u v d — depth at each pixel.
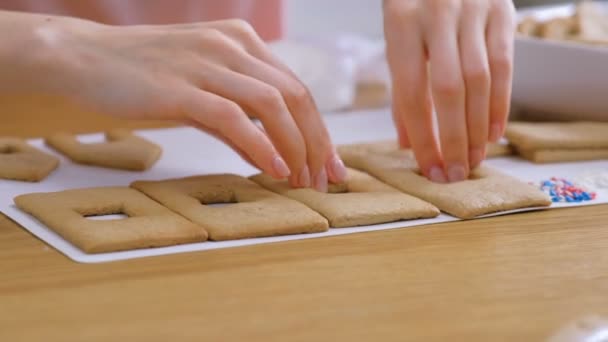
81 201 0.82
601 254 0.77
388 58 0.90
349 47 1.28
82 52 0.88
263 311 0.68
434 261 0.75
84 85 0.87
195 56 0.87
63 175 0.91
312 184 0.87
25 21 0.90
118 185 0.89
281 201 0.82
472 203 0.83
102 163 0.93
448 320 0.68
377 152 0.95
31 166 0.90
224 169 0.93
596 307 0.69
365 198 0.84
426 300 0.70
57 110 1.12
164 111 0.85
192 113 0.84
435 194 0.85
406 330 0.67
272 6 1.34
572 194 0.87
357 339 0.66
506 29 0.91
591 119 1.05
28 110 1.12
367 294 0.70
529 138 0.96
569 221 0.83
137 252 0.75
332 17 1.72
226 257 0.75
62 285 0.71
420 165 0.90
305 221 0.79
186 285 0.71
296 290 0.71
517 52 1.05
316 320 0.67
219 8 1.30
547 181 0.90
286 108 0.85
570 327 0.66
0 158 0.92
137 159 0.92
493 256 0.76
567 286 0.72
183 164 0.94
